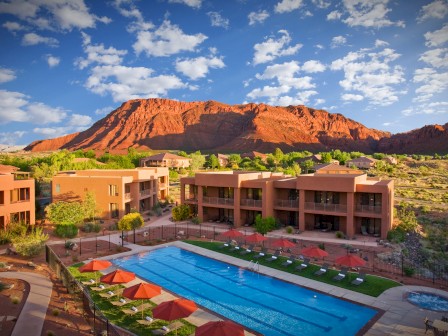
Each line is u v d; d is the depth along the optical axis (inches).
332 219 1630.2
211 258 1207.6
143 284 757.3
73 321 701.3
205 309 816.3
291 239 1441.9
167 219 1899.6
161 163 4923.7
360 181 1567.4
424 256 1344.7
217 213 1877.5
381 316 765.9
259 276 1046.4
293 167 4072.3
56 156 3735.2
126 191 1998.0
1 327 655.1
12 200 1498.5
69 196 1923.0
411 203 2393.0
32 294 829.2
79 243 1385.3
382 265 1132.5
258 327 741.3
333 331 721.0
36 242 1173.7
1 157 4131.4
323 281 981.8
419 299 858.1
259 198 1734.7
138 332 703.1
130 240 1453.0
